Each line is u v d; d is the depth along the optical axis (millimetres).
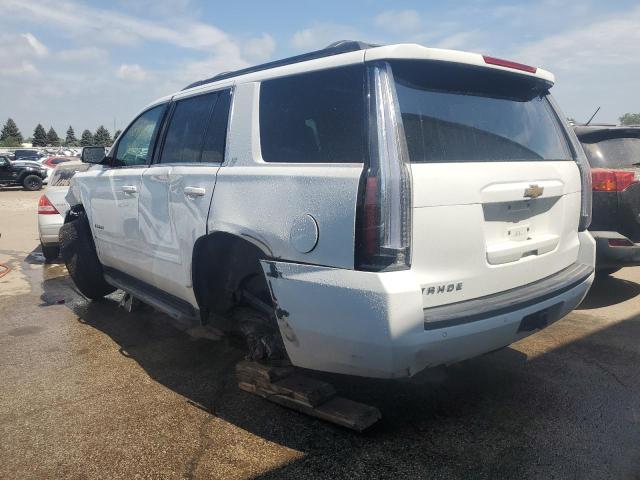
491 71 2861
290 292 2650
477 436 2820
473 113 2814
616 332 4336
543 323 2920
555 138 3324
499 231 2750
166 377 3721
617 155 5129
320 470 2566
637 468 2514
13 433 3006
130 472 2615
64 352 4273
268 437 2881
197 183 3361
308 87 2855
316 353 2641
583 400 3193
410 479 2477
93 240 5160
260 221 2848
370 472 2535
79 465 2684
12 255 8977
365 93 2535
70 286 6633
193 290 3508
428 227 2412
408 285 2320
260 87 3156
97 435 2961
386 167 2355
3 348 4402
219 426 3018
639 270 6477
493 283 2699
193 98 3822
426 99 2627
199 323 3705
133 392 3490
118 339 4555
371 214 2352
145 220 3998
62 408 3293
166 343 4422
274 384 3111
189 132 3729
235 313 3498
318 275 2523
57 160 28016
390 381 3471
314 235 2553
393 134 2416
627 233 4785
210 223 3209
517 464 2564
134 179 4152
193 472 2598
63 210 7988
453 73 2750
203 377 3699
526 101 3199
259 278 3332
